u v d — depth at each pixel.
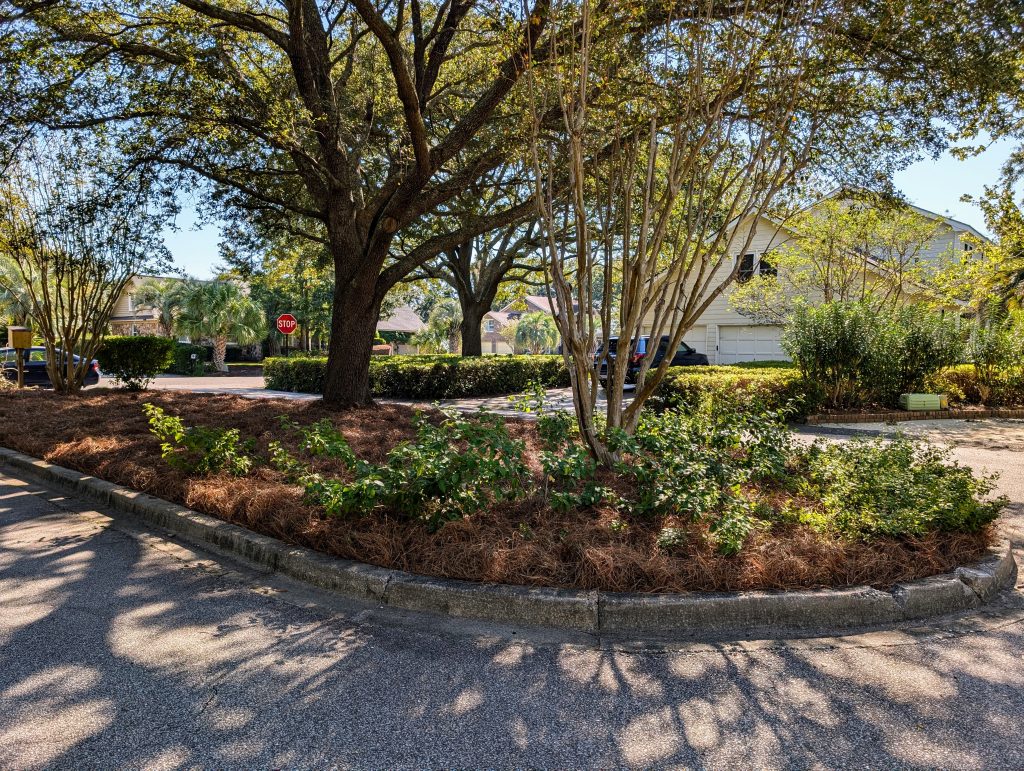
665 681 2.82
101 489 5.98
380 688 2.75
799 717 2.54
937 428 10.80
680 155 5.23
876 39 6.14
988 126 7.29
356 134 11.05
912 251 19.09
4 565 4.28
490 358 19.12
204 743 2.36
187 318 33.88
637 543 3.95
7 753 2.28
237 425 8.66
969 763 2.25
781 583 3.56
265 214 11.14
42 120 8.35
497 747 2.34
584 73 4.93
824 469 5.29
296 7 8.53
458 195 10.95
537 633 3.32
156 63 9.33
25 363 19.50
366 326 10.64
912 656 3.06
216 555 4.50
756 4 5.21
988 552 4.11
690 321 5.36
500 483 4.64
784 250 19.56
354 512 4.37
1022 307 14.81
